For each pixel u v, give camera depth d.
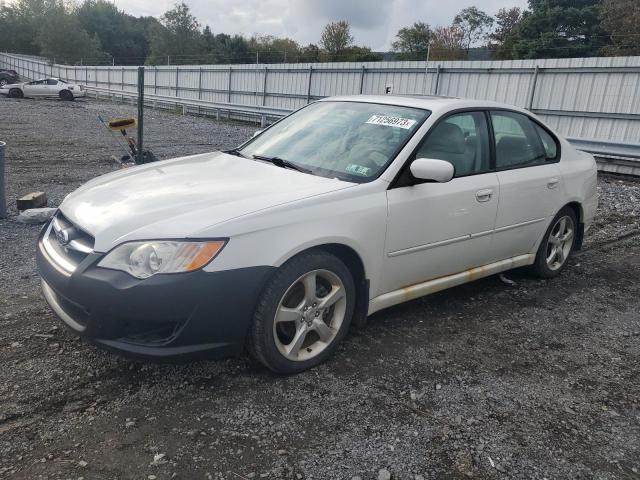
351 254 3.36
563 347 3.83
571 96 15.04
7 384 2.97
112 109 27.00
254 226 2.87
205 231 2.78
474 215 4.00
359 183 3.43
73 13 62.22
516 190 4.33
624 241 6.80
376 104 4.21
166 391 3.00
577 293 4.89
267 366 3.12
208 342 2.86
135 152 7.30
